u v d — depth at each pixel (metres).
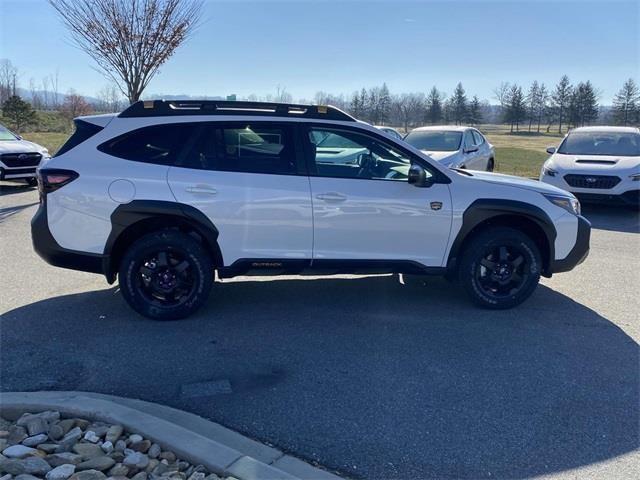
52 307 5.41
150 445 3.07
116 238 4.89
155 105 5.05
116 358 4.32
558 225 5.39
